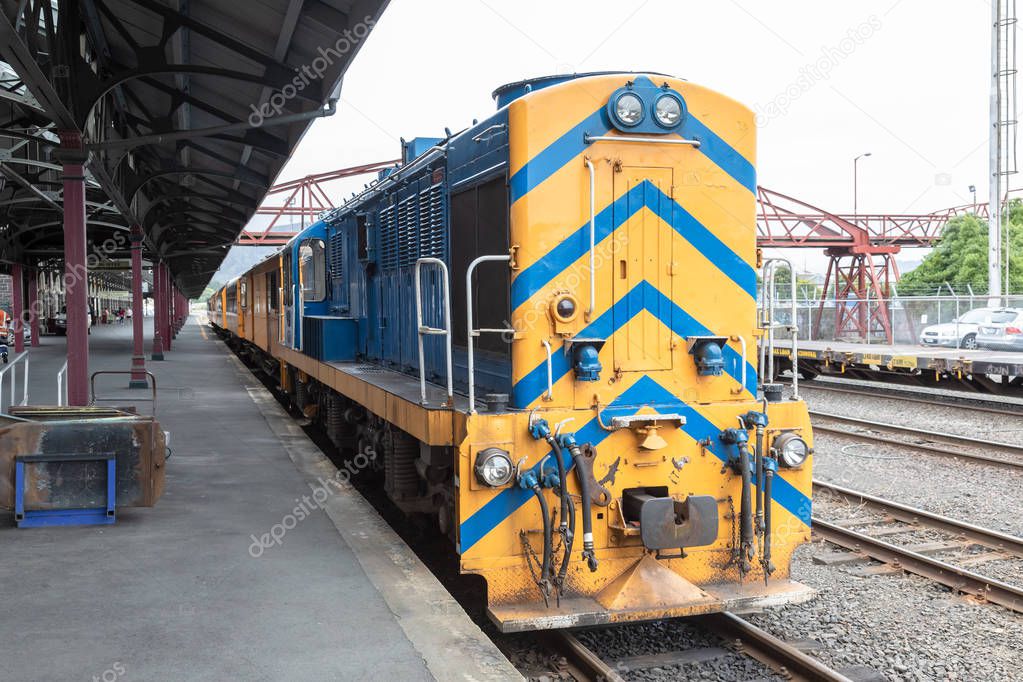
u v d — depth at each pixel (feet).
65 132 29.81
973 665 15.80
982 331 66.44
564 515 15.39
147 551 18.75
